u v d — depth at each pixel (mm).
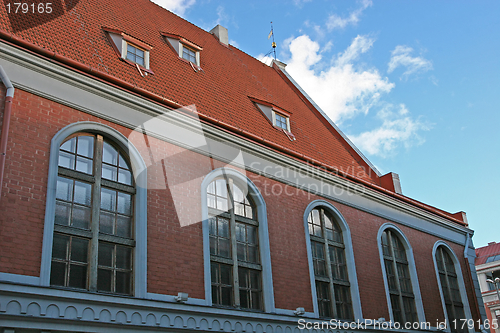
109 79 11570
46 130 10227
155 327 10273
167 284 11023
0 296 8344
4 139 9359
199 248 11984
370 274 16797
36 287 8742
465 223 23469
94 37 13500
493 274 48438
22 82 10156
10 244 8945
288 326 13195
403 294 18234
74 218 10219
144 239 10969
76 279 9828
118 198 11141
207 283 11766
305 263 14656
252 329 12219
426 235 20781
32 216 9406
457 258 22031
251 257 13492
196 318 11094
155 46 15992
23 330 8500
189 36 19734
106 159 11227
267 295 13195
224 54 20984
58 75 10727
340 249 16406
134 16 17219
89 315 9336
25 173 9594
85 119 11008
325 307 14891
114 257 10586
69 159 10570
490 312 45812
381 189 18547
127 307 9945
